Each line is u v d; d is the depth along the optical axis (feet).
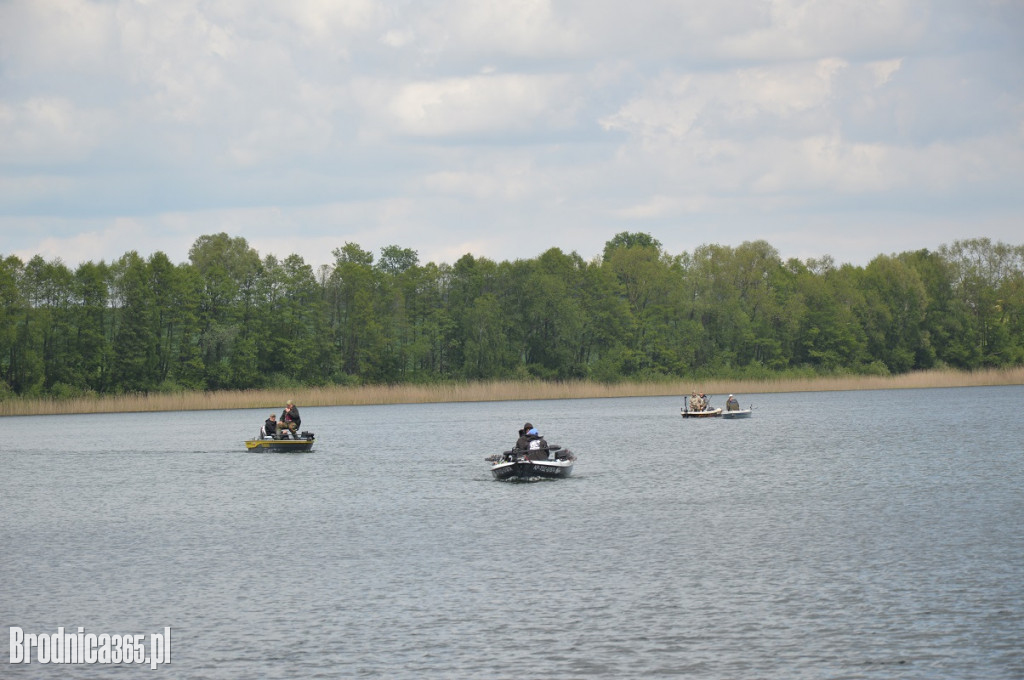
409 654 161.17
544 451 362.12
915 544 231.30
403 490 345.72
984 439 498.28
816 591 191.72
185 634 173.99
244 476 401.08
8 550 247.50
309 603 191.01
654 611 181.37
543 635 169.17
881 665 152.35
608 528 261.65
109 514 305.32
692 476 369.71
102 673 156.35
